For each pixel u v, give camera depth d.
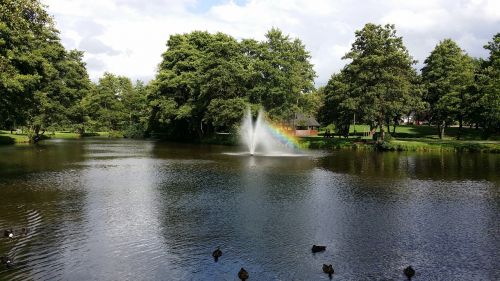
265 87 72.00
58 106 76.06
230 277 14.27
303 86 86.06
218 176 35.69
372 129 77.19
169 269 14.93
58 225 20.16
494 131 66.38
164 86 84.56
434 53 83.50
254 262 15.61
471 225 20.69
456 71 79.88
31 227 19.81
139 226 20.09
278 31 75.50
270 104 75.12
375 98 63.31
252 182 32.59
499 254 16.67
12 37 38.47
